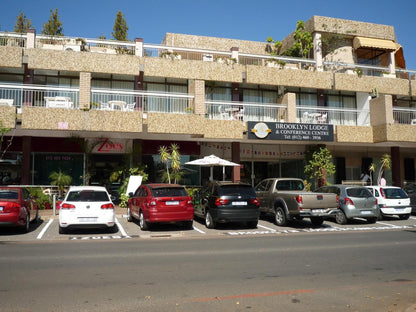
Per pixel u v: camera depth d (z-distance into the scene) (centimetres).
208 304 490
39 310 462
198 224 1407
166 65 1892
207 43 2566
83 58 1784
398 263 739
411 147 2400
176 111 2000
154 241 1026
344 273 658
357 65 2284
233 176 2000
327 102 2298
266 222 1475
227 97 2125
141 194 1293
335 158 2338
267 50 2700
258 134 1866
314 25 2331
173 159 1777
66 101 1675
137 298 511
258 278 620
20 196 1156
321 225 1409
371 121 2123
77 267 693
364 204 1412
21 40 1930
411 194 1730
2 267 691
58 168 1908
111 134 1775
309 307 484
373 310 476
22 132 1714
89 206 1128
